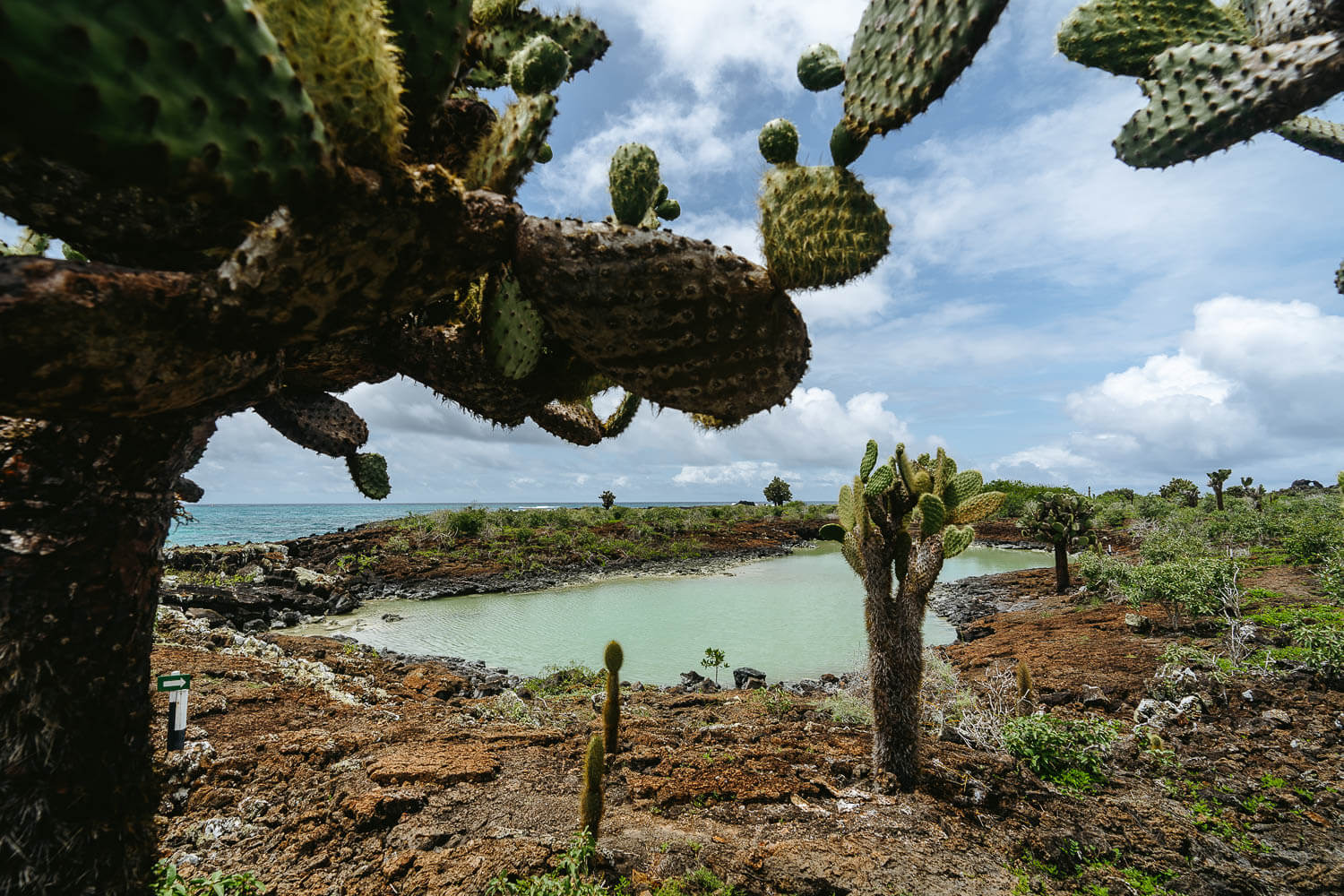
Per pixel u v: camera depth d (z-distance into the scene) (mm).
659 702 7488
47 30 991
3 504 1399
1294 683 6633
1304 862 3832
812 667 10234
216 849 3502
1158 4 4488
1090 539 15242
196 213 1411
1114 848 3885
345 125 1351
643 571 21844
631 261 1900
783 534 34625
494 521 27531
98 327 1085
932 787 4434
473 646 11672
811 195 2201
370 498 3117
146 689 1688
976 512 4426
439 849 3477
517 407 2547
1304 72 3760
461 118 2092
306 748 4656
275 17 1269
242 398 1554
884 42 2477
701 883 3258
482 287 2211
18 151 1122
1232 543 16734
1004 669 8078
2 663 1387
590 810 3402
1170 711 6117
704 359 2098
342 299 1479
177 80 1122
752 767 4758
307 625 13164
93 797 1521
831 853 3561
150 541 1616
